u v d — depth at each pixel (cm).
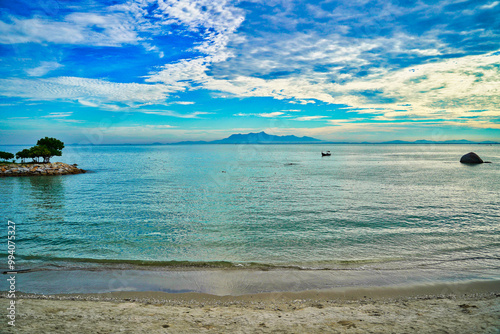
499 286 830
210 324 584
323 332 543
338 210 1989
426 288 824
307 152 14862
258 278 902
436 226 1552
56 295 777
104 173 5022
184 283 866
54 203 2353
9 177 4438
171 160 8906
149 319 609
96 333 525
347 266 1009
